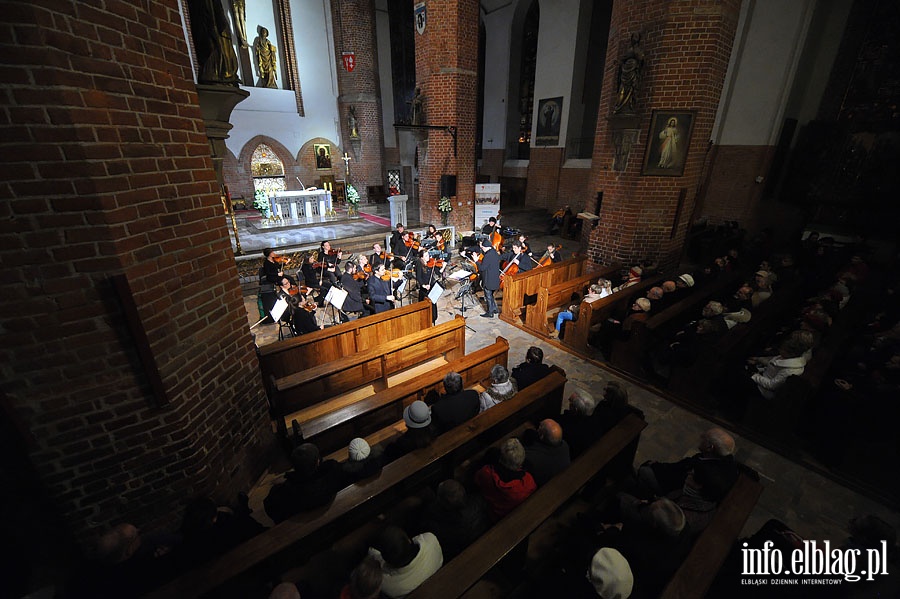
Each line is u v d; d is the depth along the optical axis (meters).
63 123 2.16
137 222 2.57
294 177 17.95
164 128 2.76
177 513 3.20
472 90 11.95
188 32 12.84
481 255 9.31
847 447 4.00
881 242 11.62
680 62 7.16
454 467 3.52
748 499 2.69
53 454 2.58
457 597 2.10
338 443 4.02
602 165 8.77
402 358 5.32
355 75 17.61
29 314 2.29
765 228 12.16
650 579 2.26
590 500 3.44
